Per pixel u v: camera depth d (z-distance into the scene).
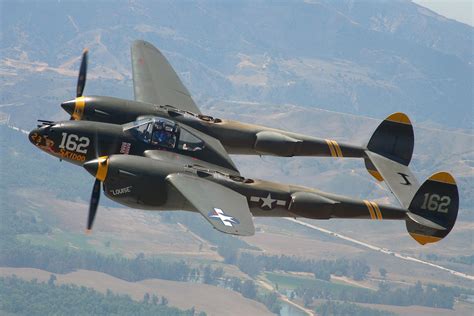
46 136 128.00
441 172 133.38
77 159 128.88
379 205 135.00
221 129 144.25
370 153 158.00
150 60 167.38
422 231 135.88
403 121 158.12
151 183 117.62
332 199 131.38
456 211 134.38
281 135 149.50
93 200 119.19
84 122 129.38
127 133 128.88
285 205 127.94
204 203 112.38
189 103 156.25
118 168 116.94
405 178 152.88
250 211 126.00
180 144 129.88
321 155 155.50
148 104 139.75
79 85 140.00
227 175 124.62
